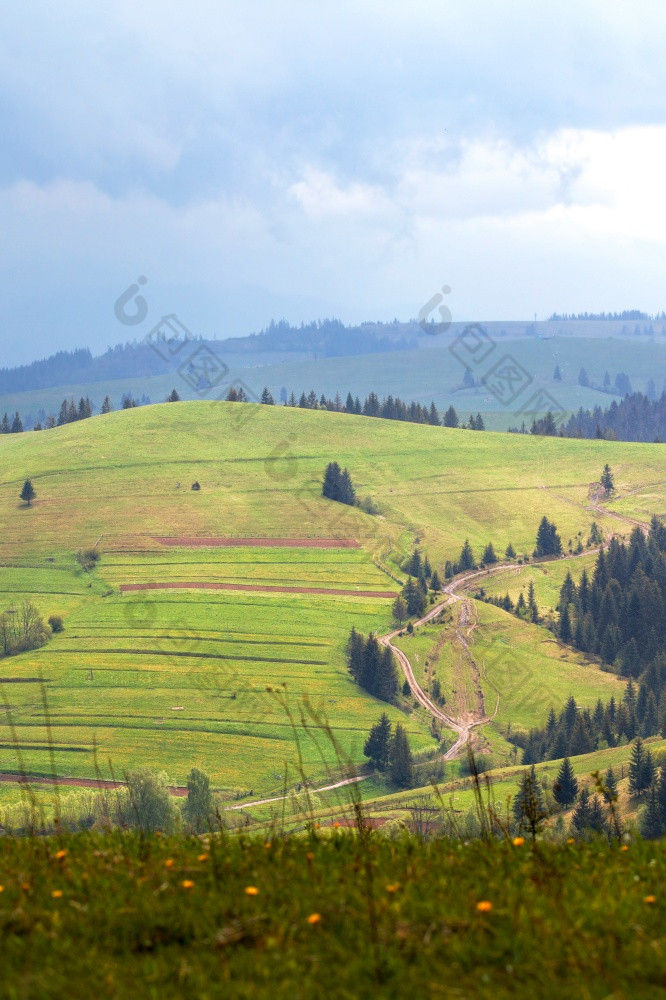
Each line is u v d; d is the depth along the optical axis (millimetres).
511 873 6090
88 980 4906
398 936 5188
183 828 7723
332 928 5418
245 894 5797
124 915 5605
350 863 6363
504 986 4730
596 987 4625
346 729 125250
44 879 6293
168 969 4992
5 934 5516
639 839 6832
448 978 4836
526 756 122000
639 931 5137
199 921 5488
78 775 106188
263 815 87625
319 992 4695
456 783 80188
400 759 107500
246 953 5133
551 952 4973
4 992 4812
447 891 5754
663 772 70062
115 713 127562
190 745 119250
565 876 6094
